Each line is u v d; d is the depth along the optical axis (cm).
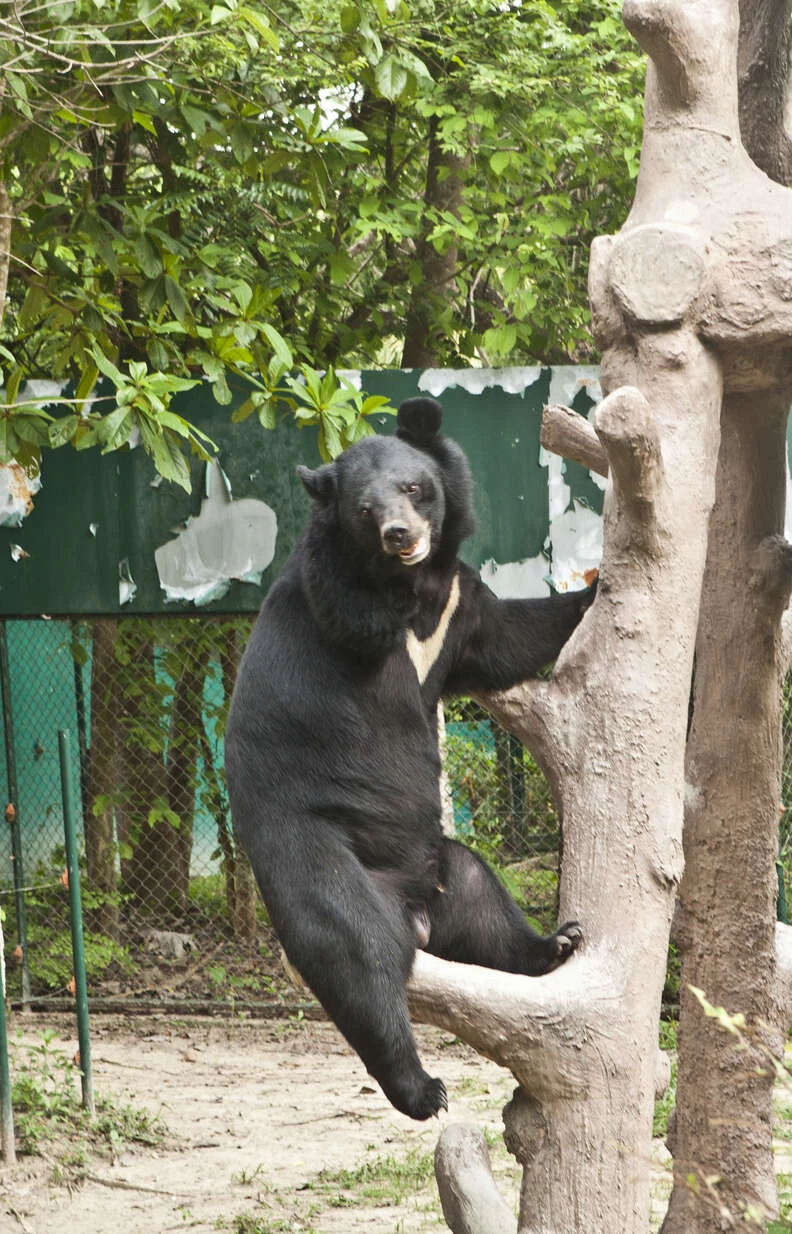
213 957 1681
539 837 1566
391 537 559
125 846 1658
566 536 1351
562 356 1867
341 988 541
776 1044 658
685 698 506
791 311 490
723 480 637
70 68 1030
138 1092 1251
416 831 591
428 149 1748
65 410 1349
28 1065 1280
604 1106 479
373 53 1086
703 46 506
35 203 1303
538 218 1589
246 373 1277
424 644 607
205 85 1213
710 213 503
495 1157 1064
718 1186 657
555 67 1552
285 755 582
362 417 1141
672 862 494
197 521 1384
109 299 1286
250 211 1647
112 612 1402
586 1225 473
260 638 609
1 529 1407
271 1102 1230
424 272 1786
